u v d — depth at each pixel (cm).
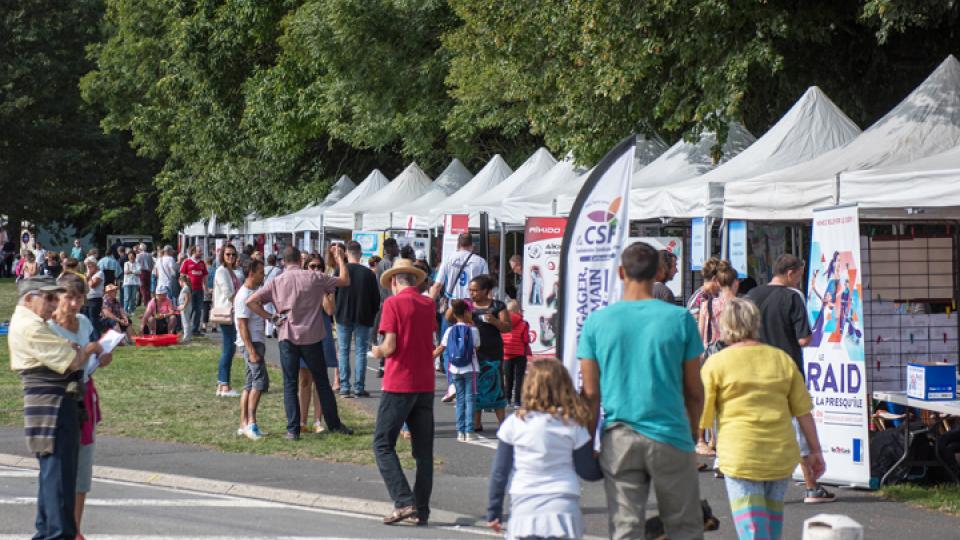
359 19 5062
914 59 3322
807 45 3325
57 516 1243
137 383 2995
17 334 1245
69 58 9900
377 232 4128
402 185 4894
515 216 3397
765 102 3462
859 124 3397
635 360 1001
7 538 1380
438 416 2448
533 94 3681
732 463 1145
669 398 996
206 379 3092
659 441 988
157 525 1480
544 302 2438
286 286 2106
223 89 6825
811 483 1585
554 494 995
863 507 1560
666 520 1006
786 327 1608
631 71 3102
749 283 2102
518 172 3975
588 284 1228
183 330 4647
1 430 2225
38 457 1255
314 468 1861
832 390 1689
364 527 1490
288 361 2112
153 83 8044
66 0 9862
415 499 1504
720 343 1877
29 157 9744
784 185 2114
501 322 2181
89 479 1327
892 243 1803
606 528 1479
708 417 1162
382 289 3600
